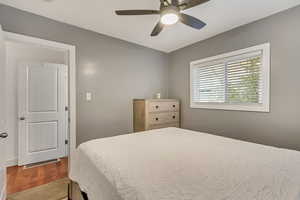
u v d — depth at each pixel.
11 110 2.82
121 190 0.88
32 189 2.09
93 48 2.66
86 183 1.30
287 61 1.90
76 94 2.50
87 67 2.60
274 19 2.00
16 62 2.87
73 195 1.72
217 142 1.65
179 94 3.41
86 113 2.60
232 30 2.45
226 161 1.16
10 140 2.82
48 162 3.02
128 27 2.53
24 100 2.87
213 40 2.73
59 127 3.21
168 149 1.42
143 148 1.45
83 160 1.45
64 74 3.24
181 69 3.35
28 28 2.10
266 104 2.09
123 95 3.01
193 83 3.11
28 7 2.01
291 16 1.86
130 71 3.10
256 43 2.17
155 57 3.45
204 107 2.90
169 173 0.98
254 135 2.23
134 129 3.12
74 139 2.46
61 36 2.36
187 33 2.65
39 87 3.00
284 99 1.93
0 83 1.63
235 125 2.46
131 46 3.10
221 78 2.69
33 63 2.95
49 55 3.20
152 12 1.57
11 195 1.94
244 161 1.16
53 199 1.87
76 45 2.49
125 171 1.00
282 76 1.94
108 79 2.83
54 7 2.01
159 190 0.81
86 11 2.09
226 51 2.53
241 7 1.90
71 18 2.27
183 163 1.12
